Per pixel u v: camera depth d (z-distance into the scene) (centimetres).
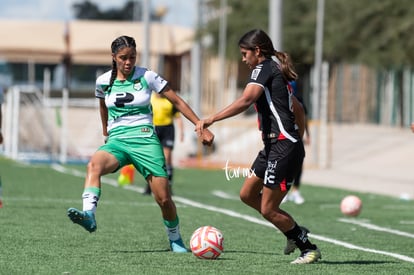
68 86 13888
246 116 10969
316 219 3359
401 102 10225
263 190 2005
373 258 2231
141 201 3769
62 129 7188
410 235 2883
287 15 12144
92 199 2045
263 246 2403
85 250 2202
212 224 2966
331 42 9531
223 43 11500
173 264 1992
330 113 12281
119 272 1864
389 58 8962
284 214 2034
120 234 2569
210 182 5409
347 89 12062
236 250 2297
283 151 1972
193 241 2086
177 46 13225
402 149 7875
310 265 2036
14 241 2333
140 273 1855
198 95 8581
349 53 9356
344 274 1919
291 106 1984
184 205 3681
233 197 4281
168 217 2209
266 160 2005
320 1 7956
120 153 2127
